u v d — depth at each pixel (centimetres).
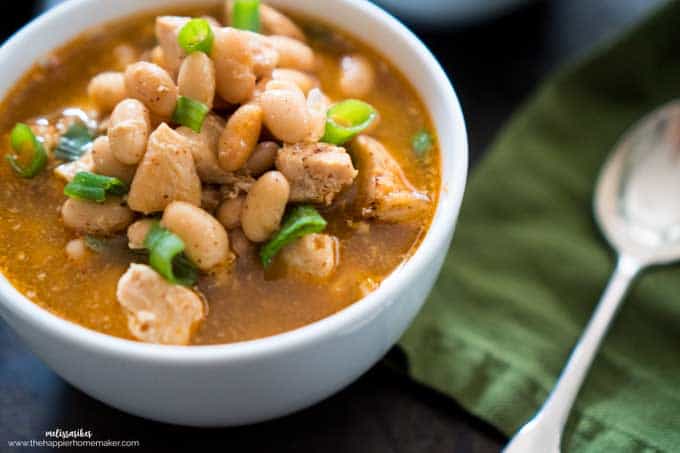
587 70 44
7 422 37
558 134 44
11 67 38
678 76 44
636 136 43
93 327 35
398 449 38
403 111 38
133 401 34
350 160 36
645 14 44
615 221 42
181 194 35
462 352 39
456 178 35
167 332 34
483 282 41
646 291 41
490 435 38
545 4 47
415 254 34
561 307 41
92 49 39
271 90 36
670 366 39
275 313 35
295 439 37
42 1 46
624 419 38
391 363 39
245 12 38
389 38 39
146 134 35
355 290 35
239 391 33
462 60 46
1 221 36
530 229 42
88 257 36
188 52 36
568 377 38
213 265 35
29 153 37
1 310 34
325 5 39
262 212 35
